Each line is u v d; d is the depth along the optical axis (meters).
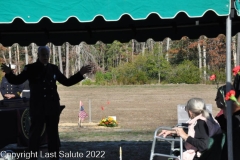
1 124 9.37
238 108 5.99
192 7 5.61
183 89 44.59
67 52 72.19
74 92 43.69
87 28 10.20
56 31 10.31
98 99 34.94
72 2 5.64
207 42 66.31
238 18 9.38
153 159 6.33
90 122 19.73
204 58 65.75
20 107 9.78
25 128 9.73
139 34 10.45
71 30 10.28
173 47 71.19
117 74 59.81
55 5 5.63
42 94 7.87
